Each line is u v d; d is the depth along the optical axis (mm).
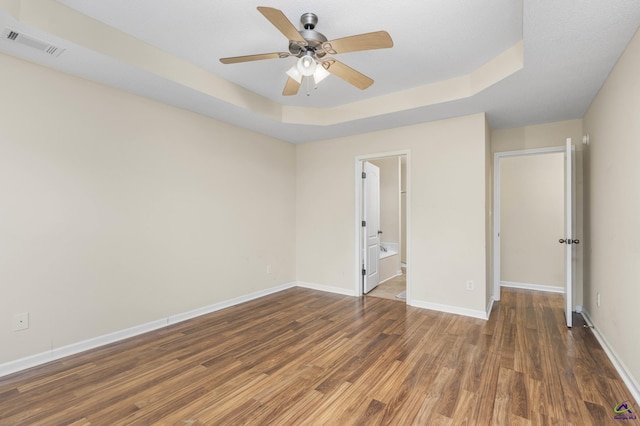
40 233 2453
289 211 4996
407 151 4055
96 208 2766
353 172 4551
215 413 1867
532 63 2406
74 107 2631
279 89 3477
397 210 6340
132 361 2506
